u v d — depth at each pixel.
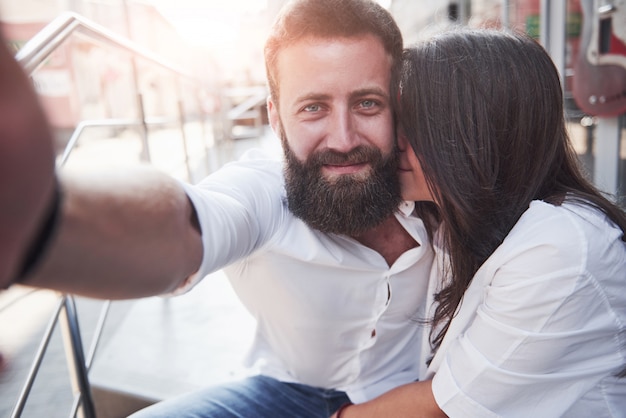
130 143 6.21
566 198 1.02
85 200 0.52
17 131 0.36
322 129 1.06
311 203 1.09
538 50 1.03
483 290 1.03
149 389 1.73
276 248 1.15
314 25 1.02
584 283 0.89
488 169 1.00
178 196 0.67
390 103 1.07
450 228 1.06
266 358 1.44
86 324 2.53
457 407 0.98
